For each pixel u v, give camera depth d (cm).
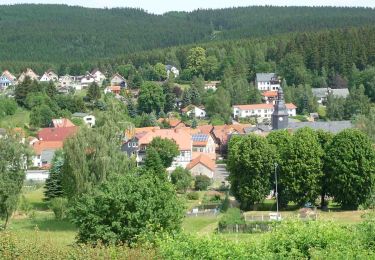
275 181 10631
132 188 5894
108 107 11281
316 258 4150
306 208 10556
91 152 9581
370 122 16462
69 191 9581
